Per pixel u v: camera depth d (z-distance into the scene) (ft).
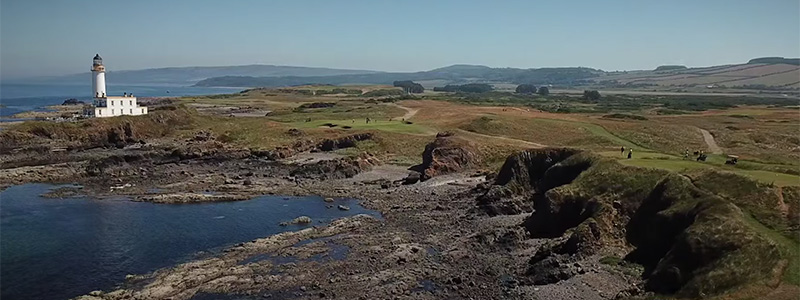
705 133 334.24
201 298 123.13
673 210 134.72
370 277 134.51
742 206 129.08
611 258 135.74
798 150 287.28
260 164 295.89
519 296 122.72
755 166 169.07
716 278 106.22
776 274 102.32
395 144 331.16
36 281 133.28
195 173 272.72
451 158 269.64
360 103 570.05
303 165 285.84
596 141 307.37
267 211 203.41
